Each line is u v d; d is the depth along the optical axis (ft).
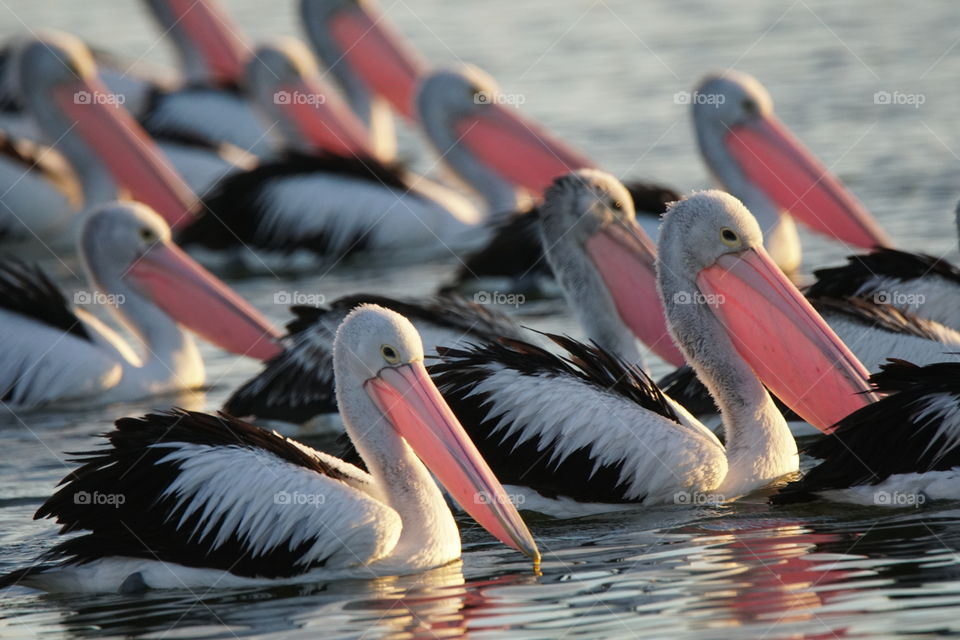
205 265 77.56
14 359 53.47
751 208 64.23
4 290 55.01
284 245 76.79
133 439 35.01
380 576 35.29
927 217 68.08
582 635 30.04
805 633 29.30
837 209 62.34
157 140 89.30
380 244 76.54
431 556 35.78
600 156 83.82
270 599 33.78
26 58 75.31
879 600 30.91
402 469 36.50
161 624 32.12
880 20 116.57
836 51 105.91
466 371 40.63
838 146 82.02
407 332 36.78
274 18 130.00
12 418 52.54
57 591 34.83
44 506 34.58
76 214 80.12
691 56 107.86
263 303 66.49
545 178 73.36
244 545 34.63
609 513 40.01
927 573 32.37
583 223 48.03
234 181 77.51
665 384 47.19
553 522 39.68
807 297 48.83
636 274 47.93
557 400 39.83
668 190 66.13
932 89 93.45
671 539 36.65
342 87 90.43
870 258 49.60
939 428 37.76
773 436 41.50
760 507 39.52
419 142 102.17
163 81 107.86
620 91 98.99
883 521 36.81
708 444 39.83
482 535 38.70
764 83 98.27
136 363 55.06
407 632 30.89
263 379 49.49
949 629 28.96
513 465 40.06
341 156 78.54
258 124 95.04
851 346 45.24
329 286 70.28
